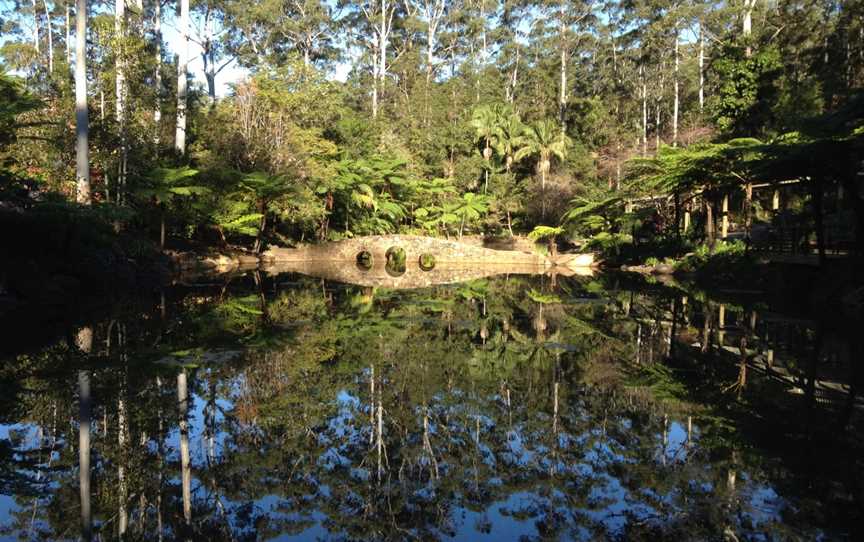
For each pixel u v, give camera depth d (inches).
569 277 868.6
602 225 1111.6
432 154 1358.3
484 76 1676.9
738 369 293.0
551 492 154.0
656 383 263.7
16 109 554.9
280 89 977.5
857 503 142.0
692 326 423.5
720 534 128.0
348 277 835.4
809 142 507.5
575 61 1734.7
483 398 241.1
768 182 701.3
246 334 371.9
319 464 173.6
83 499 147.9
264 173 854.5
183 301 510.9
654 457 175.3
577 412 222.5
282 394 242.1
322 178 974.4
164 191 713.6
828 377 273.7
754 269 682.2
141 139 725.3
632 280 800.9
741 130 960.9
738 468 166.6
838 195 715.4
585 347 350.3
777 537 126.3
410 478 164.9
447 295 620.7
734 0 1179.9
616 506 144.6
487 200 1285.7
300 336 371.6
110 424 200.7
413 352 331.9
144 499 149.2
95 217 528.1
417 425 207.8
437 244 1122.0
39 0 1416.1
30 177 605.3
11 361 281.7
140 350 313.0
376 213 1201.4
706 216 974.4
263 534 131.4
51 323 378.6
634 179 954.1
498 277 874.8
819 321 439.5
